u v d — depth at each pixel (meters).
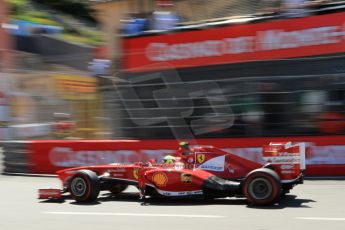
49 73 35.38
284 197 21.86
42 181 29.78
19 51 52.47
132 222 17.56
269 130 29.06
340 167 27.55
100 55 39.16
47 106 34.22
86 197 21.61
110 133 32.41
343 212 18.41
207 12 35.84
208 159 21.31
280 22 30.06
